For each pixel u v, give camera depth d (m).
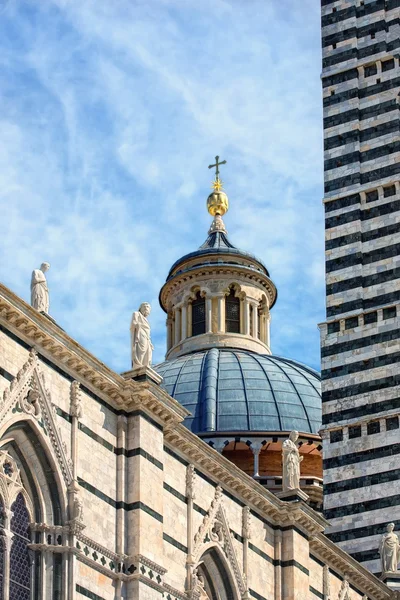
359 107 109.44
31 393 64.56
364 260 105.44
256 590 78.31
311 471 115.31
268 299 132.12
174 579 71.25
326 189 108.44
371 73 110.00
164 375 121.12
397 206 105.69
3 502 62.94
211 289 129.00
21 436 64.38
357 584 89.69
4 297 62.91
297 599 80.38
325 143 109.56
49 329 65.50
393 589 92.44
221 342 127.31
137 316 72.06
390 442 100.38
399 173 106.25
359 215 106.69
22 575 63.59
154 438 70.81
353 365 103.38
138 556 67.62
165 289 131.62
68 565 64.44
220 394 117.31
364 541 98.75
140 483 68.94
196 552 73.38
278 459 114.56
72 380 67.44
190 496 73.94
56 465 65.12
